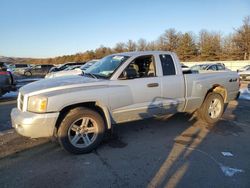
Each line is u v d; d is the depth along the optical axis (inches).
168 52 231.9
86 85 185.6
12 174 152.6
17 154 182.4
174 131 234.4
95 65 233.9
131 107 201.5
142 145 199.5
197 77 243.1
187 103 235.9
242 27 2306.8
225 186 139.3
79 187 138.2
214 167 161.6
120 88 194.2
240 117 287.9
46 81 197.0
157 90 213.8
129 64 204.7
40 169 159.2
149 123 258.2
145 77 210.4
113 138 214.8
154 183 142.3
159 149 191.5
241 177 149.3
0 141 208.7
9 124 261.6
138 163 167.5
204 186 139.1
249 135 224.7
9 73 434.3
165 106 220.8
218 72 269.9
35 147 195.2
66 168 160.4
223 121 270.2
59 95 172.2
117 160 172.1
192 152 185.8
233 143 204.7
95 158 175.5
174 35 2910.9
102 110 194.5
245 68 935.7
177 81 226.1
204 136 221.5
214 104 260.1
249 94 475.2
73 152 179.3
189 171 156.1
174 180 145.4
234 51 2362.2
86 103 189.2
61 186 139.1
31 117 167.8
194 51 2689.5
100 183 142.3
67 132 176.2
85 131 183.2
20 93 187.2
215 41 2500.0
